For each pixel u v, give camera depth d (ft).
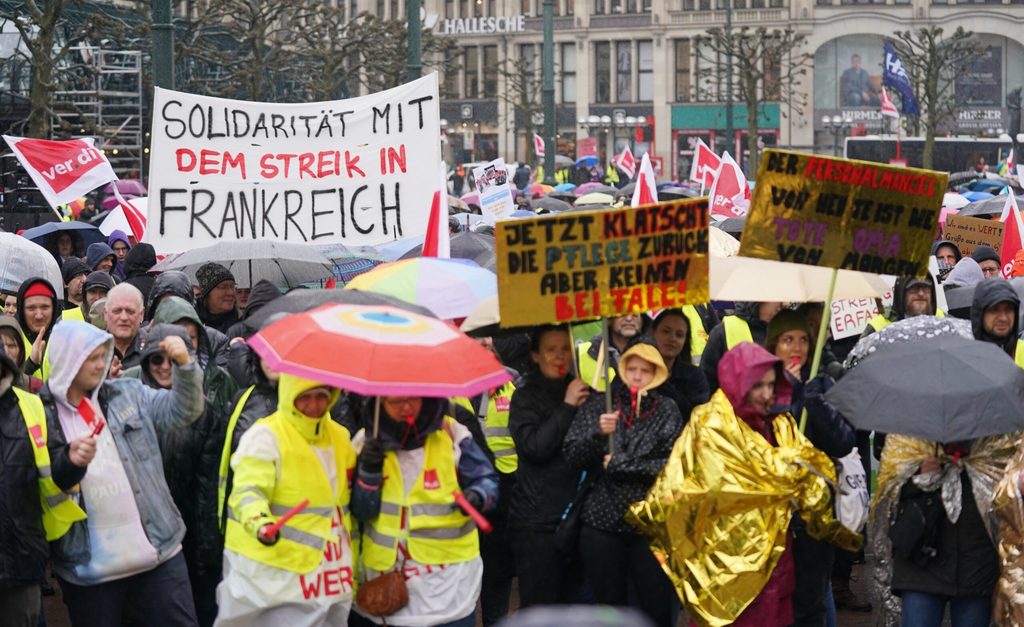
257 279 36.91
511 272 20.83
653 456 21.74
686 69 246.06
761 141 237.86
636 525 21.45
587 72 250.37
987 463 21.94
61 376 21.33
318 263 36.14
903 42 230.89
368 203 34.68
